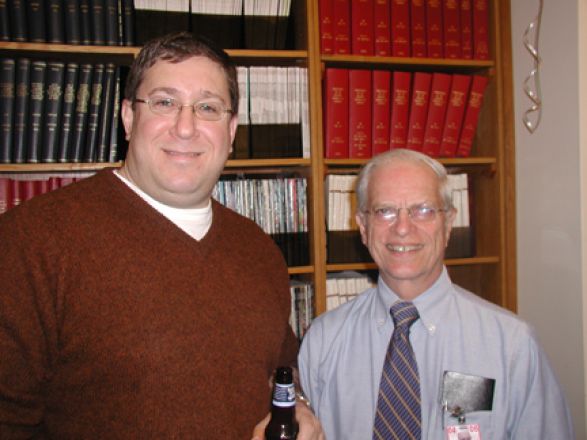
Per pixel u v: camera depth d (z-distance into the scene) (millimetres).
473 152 2148
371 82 1888
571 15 1665
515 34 1931
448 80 1954
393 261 1142
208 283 1008
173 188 979
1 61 1594
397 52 1891
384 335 1188
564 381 1757
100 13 1663
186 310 957
